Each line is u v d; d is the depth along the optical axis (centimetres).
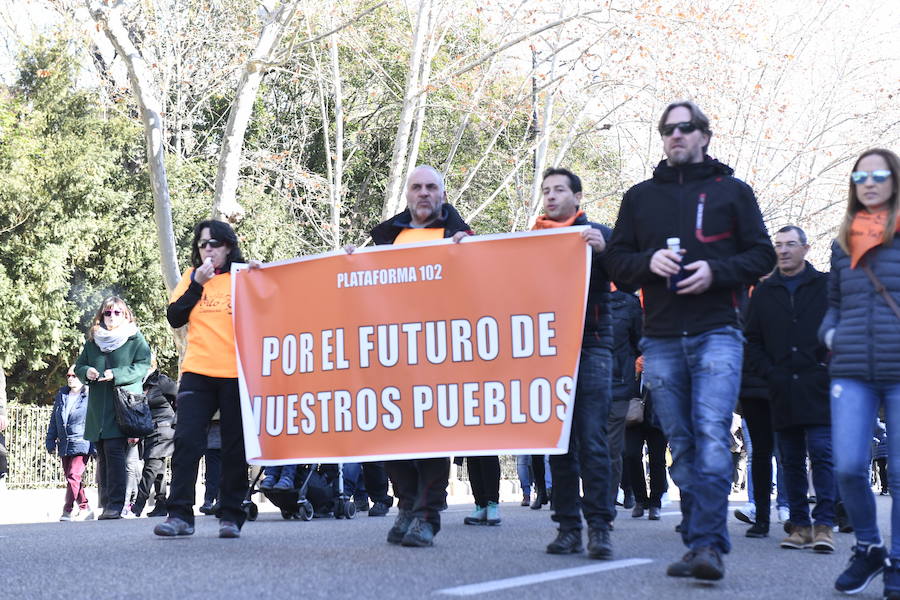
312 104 3303
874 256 538
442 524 1005
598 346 672
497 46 2478
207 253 775
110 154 2739
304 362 739
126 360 1194
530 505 1508
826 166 2897
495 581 530
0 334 2525
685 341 568
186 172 2873
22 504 1617
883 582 530
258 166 2820
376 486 1178
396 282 714
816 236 3086
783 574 609
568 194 699
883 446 1856
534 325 676
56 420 1455
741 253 571
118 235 2733
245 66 2033
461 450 686
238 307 763
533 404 671
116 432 1184
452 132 3297
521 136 3250
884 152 542
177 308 760
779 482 1072
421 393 702
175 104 3169
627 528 978
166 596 479
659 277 578
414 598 471
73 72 2808
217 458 1219
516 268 683
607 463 664
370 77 3191
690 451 579
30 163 2612
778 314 823
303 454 733
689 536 550
